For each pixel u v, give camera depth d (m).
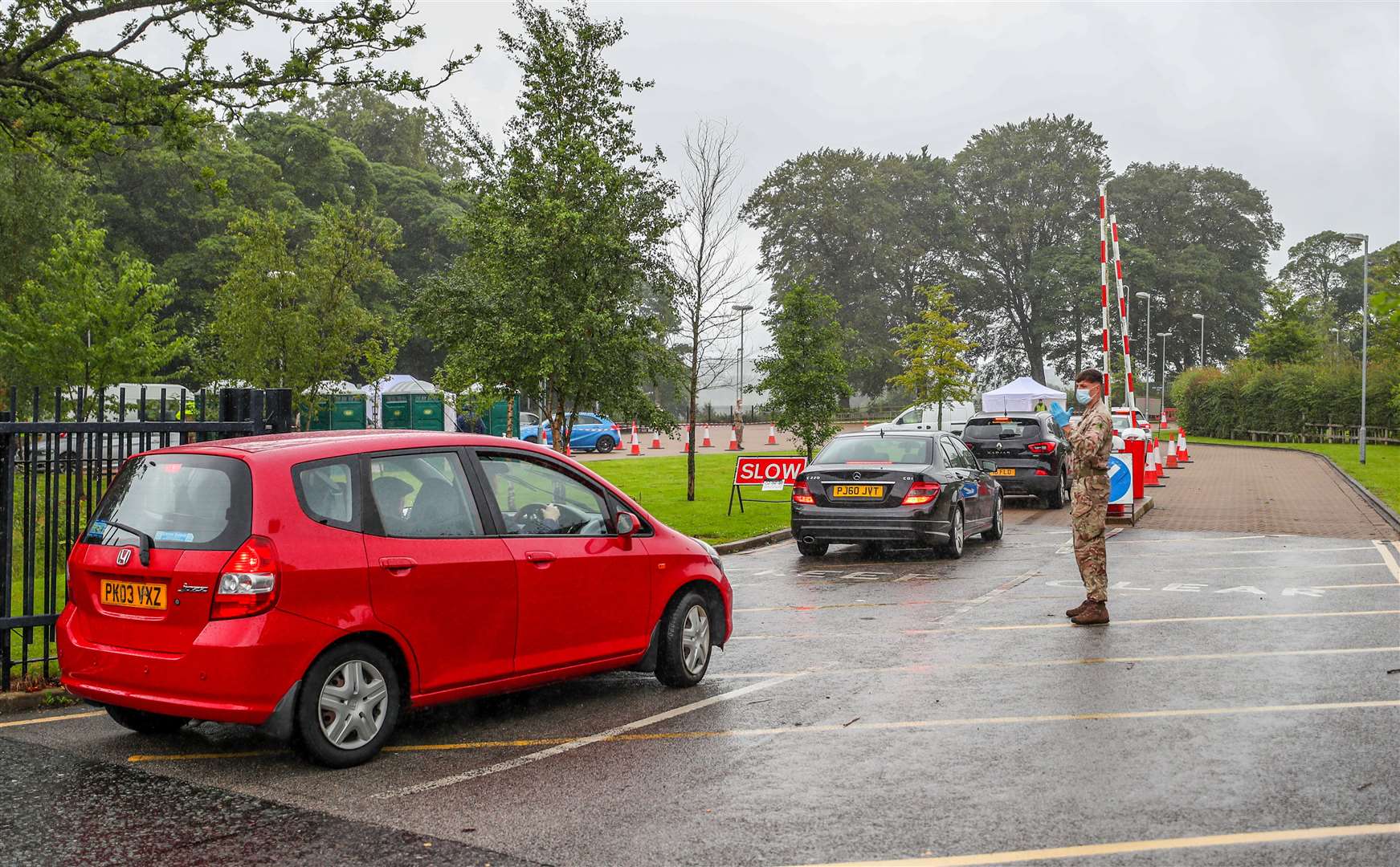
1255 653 8.17
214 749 6.02
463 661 6.12
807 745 5.98
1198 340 96.94
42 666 7.39
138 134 14.19
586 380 14.65
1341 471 30.78
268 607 5.39
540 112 15.30
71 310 25.75
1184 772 5.39
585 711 6.79
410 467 6.13
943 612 10.16
